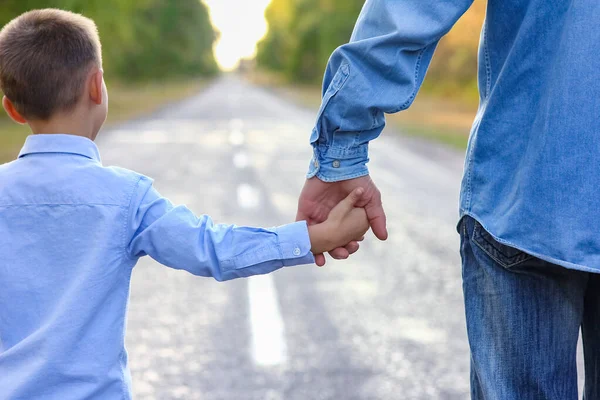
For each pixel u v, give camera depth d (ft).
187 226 5.83
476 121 5.99
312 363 13.26
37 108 5.82
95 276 5.63
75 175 5.79
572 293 5.63
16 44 5.77
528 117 5.55
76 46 5.84
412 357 13.60
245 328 15.19
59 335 5.49
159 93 185.78
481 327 5.89
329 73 5.89
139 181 5.91
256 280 18.94
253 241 6.00
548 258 5.31
